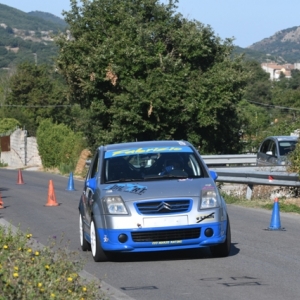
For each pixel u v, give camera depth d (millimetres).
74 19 44469
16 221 21188
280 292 10375
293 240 15688
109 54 41062
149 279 11523
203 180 13391
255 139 49406
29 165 73812
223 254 13367
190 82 41406
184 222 12430
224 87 41281
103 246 12711
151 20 44406
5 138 82188
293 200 23875
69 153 58188
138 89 39969
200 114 41312
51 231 18562
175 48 43438
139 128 41375
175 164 13898
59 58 44000
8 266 8812
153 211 12484
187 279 11445
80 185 38875
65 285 8508
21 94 96625
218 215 12703
